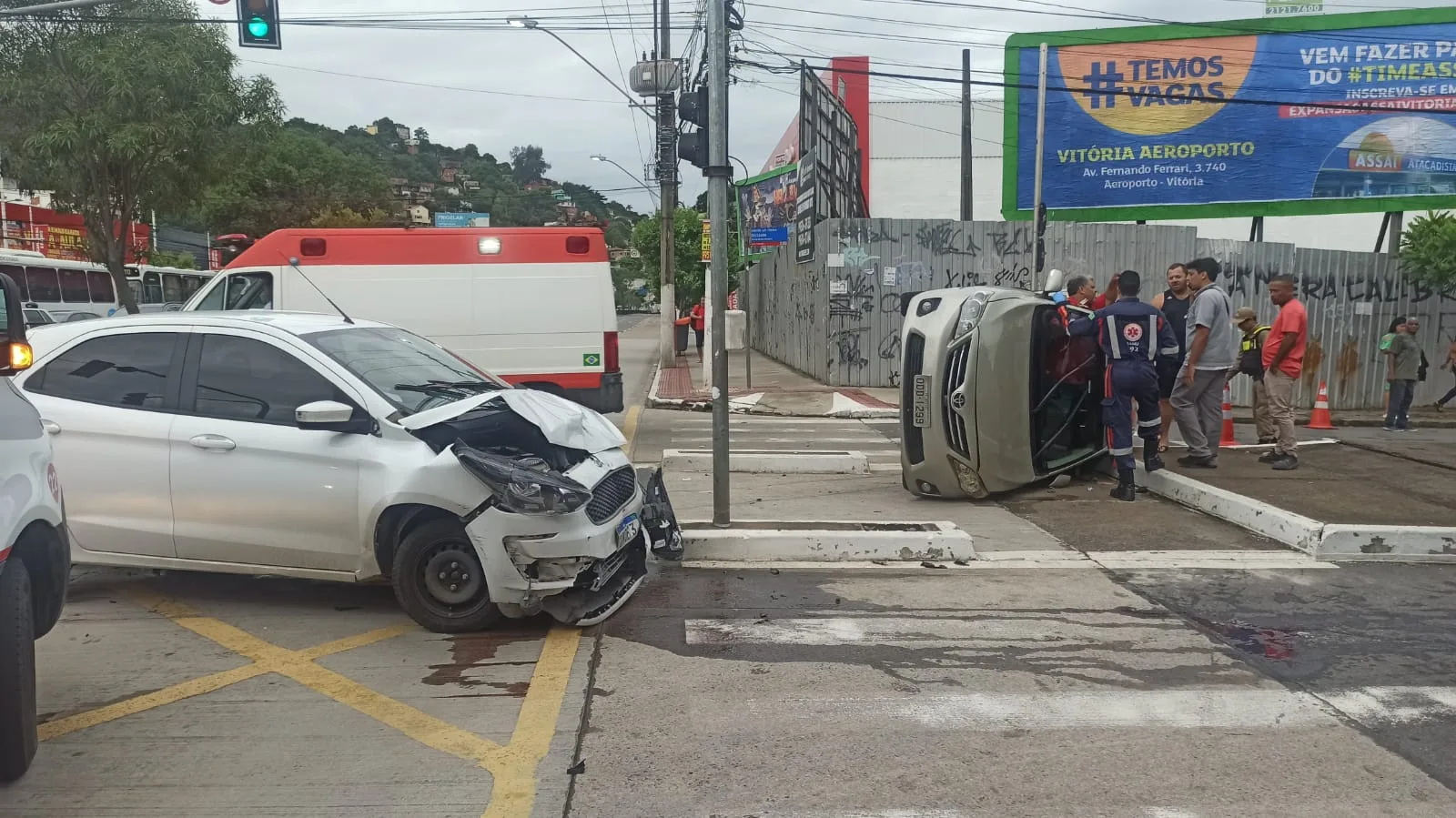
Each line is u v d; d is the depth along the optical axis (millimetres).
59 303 28312
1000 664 4609
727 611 5371
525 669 4527
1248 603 5539
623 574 5547
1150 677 4465
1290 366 9023
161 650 4777
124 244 17844
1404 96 18453
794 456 10008
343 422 4871
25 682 3398
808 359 20766
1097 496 8422
